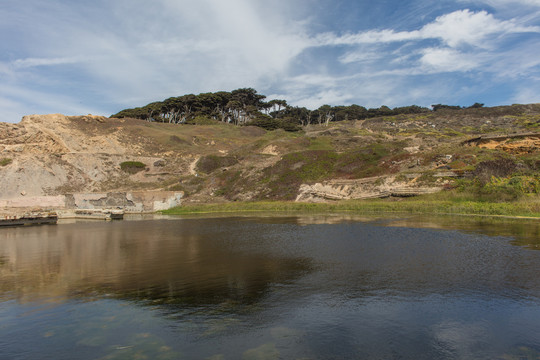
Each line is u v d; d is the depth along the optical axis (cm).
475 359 941
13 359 977
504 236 2706
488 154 6147
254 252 2319
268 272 1805
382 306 1310
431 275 1684
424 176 5809
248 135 13400
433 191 5428
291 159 8000
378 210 5019
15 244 2977
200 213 5819
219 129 13788
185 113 16050
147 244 2784
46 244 2923
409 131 13812
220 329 1141
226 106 16075
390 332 1102
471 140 7306
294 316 1234
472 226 3256
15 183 6769
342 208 5297
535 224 3341
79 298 1472
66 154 8131
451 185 5422
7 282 1738
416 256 2075
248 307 1323
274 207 5766
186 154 10212
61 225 4541
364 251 2248
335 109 19512
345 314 1244
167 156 9950
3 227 4416
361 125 16562
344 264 1927
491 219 3772
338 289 1509
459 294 1420
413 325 1150
